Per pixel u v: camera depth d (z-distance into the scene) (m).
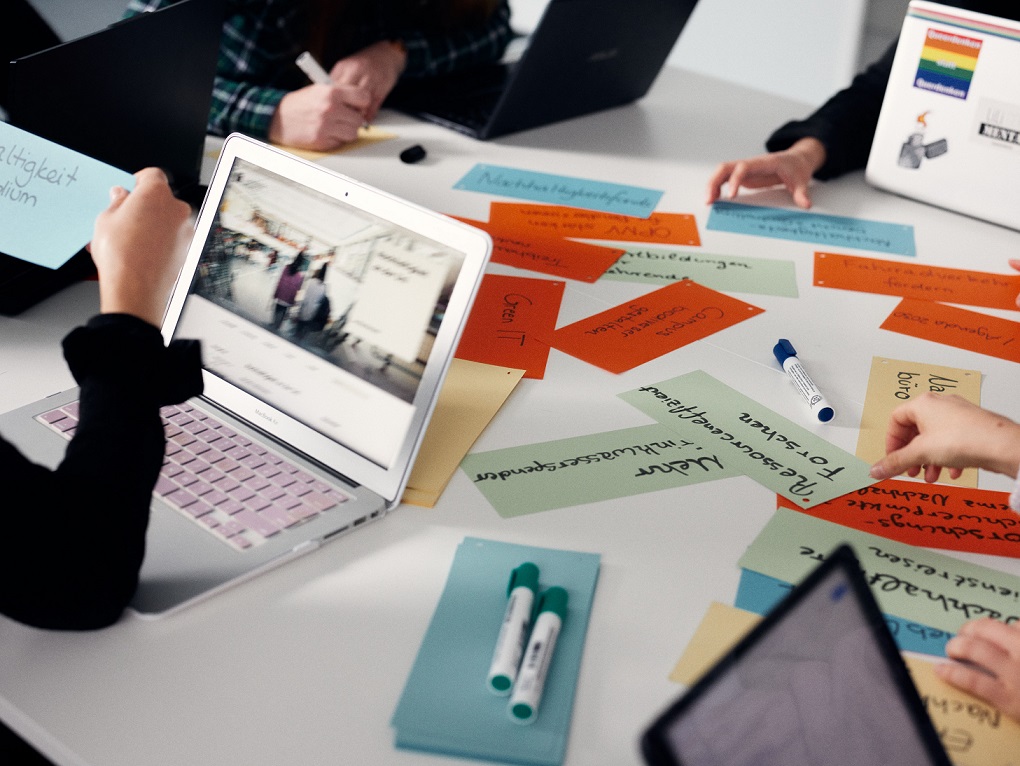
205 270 0.90
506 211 1.32
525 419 0.92
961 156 1.34
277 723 0.61
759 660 0.50
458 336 0.78
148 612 0.67
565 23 1.42
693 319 1.10
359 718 0.62
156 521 0.75
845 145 1.47
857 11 2.83
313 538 0.74
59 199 0.94
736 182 1.37
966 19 1.27
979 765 0.60
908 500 0.84
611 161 1.49
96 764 0.58
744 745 0.48
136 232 0.76
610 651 0.67
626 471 0.85
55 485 0.63
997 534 0.80
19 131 0.96
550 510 0.80
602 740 0.61
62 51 1.03
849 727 0.53
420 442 0.78
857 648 0.55
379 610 0.70
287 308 0.86
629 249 1.25
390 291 0.82
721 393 0.97
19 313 1.03
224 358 0.88
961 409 0.83
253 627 0.68
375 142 1.50
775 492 0.84
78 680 0.63
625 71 1.63
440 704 0.62
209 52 1.27
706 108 1.72
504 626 0.66
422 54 1.69
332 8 1.62
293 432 0.84
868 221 1.36
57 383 0.93
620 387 0.97
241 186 0.90
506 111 1.50
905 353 1.06
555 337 1.05
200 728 0.61
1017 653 0.65
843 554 0.57
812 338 1.08
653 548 0.77
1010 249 1.30
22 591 0.61
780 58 3.03
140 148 1.20
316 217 0.86
